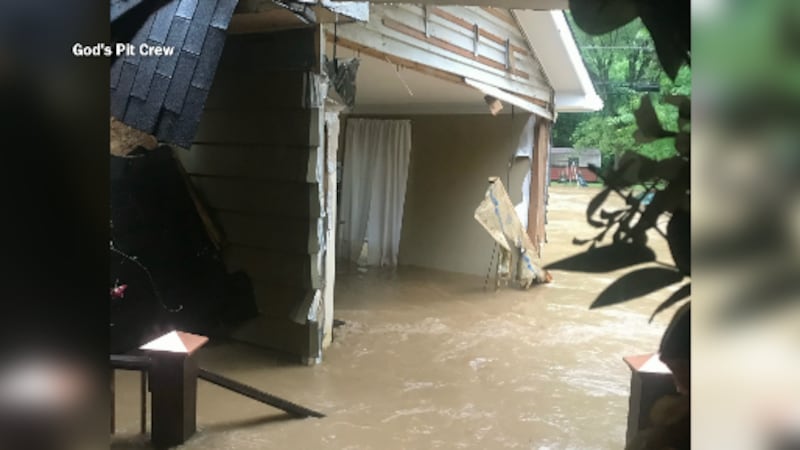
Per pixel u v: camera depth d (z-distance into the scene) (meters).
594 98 8.34
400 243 9.35
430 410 4.12
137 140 3.62
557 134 9.01
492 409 4.16
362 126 9.41
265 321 5.27
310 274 4.93
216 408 4.04
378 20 5.25
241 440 3.57
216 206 5.52
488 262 8.45
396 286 7.87
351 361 5.07
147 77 3.25
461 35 6.50
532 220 8.27
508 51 7.39
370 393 4.39
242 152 5.29
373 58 6.07
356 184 9.46
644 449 1.06
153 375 3.44
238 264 5.45
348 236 9.57
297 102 4.85
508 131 8.36
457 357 5.21
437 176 8.98
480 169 8.62
